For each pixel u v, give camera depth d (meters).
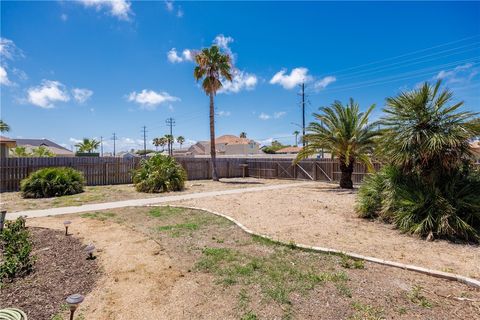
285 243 4.99
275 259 4.33
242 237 5.51
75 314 2.84
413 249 4.76
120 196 11.04
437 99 6.04
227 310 2.94
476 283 3.42
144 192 12.31
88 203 9.41
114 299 3.14
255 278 3.66
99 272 3.81
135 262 4.16
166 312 2.91
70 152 42.94
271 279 3.62
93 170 15.41
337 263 4.18
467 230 5.22
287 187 14.39
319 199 10.10
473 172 6.09
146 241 5.16
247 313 2.88
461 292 3.31
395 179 6.43
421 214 5.64
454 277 3.60
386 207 6.34
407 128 6.16
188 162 19.70
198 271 3.88
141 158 17.00
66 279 3.58
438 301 3.11
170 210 8.13
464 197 5.46
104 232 5.75
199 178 20.30
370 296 3.20
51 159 14.08
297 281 3.57
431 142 5.56
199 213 7.74
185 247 4.87
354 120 13.16
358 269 3.96
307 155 14.77
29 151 34.34
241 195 11.29
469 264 4.10
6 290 3.25
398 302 3.08
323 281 3.57
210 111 18.86
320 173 17.61
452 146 5.55
